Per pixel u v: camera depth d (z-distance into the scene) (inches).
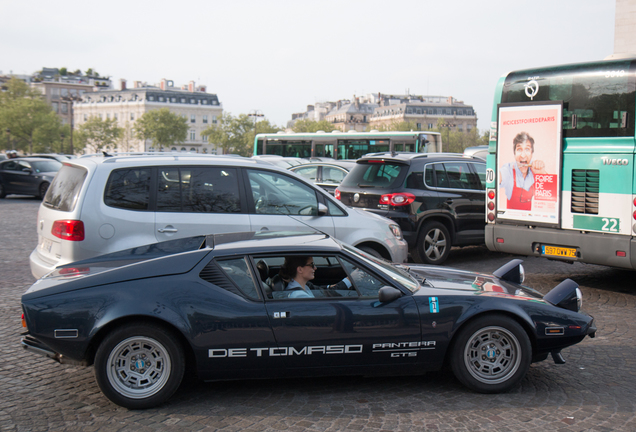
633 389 184.9
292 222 265.1
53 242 244.8
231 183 260.8
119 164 248.2
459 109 6279.5
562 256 313.0
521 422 159.8
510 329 177.3
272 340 170.1
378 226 290.4
